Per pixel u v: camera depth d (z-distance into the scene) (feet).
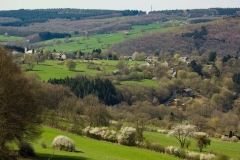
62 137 313.73
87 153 313.73
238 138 610.24
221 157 357.00
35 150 289.33
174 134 437.58
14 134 239.09
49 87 599.98
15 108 234.38
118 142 400.67
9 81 235.81
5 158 232.53
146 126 608.60
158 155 355.15
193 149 430.61
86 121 484.33
